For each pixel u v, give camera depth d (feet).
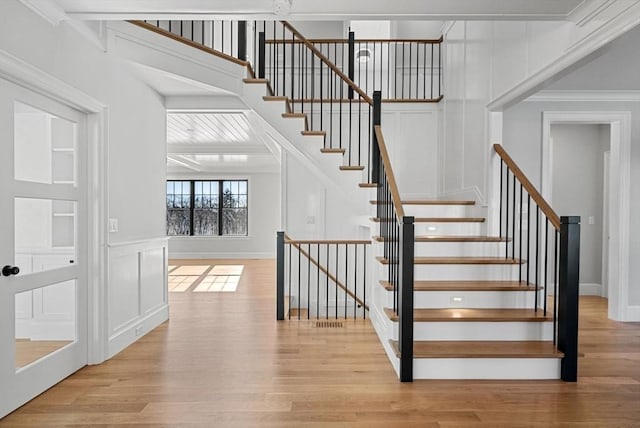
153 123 15.51
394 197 11.91
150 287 15.17
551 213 11.21
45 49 9.34
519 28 12.41
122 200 12.96
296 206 21.36
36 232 10.14
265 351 12.71
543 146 16.47
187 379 10.54
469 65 16.60
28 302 9.76
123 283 13.01
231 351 12.72
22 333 9.55
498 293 12.40
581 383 10.28
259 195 40.32
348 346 13.20
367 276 21.01
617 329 15.40
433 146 20.95
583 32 9.54
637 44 11.80
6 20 8.18
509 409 8.93
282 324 16.06
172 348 13.03
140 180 14.35
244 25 15.67
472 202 16.07
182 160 32.17
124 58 12.42
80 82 10.69
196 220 40.83
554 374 10.51
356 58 26.76
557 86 15.71
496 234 14.69
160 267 16.12
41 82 9.15
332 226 21.30
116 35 12.19
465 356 10.39
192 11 9.50
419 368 10.48
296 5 9.29
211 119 18.65
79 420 8.45
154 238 15.30
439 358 10.44
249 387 10.04
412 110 20.99
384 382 10.32
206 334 14.62
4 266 8.52
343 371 11.05
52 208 10.46
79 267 11.18
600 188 21.83
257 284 25.59
